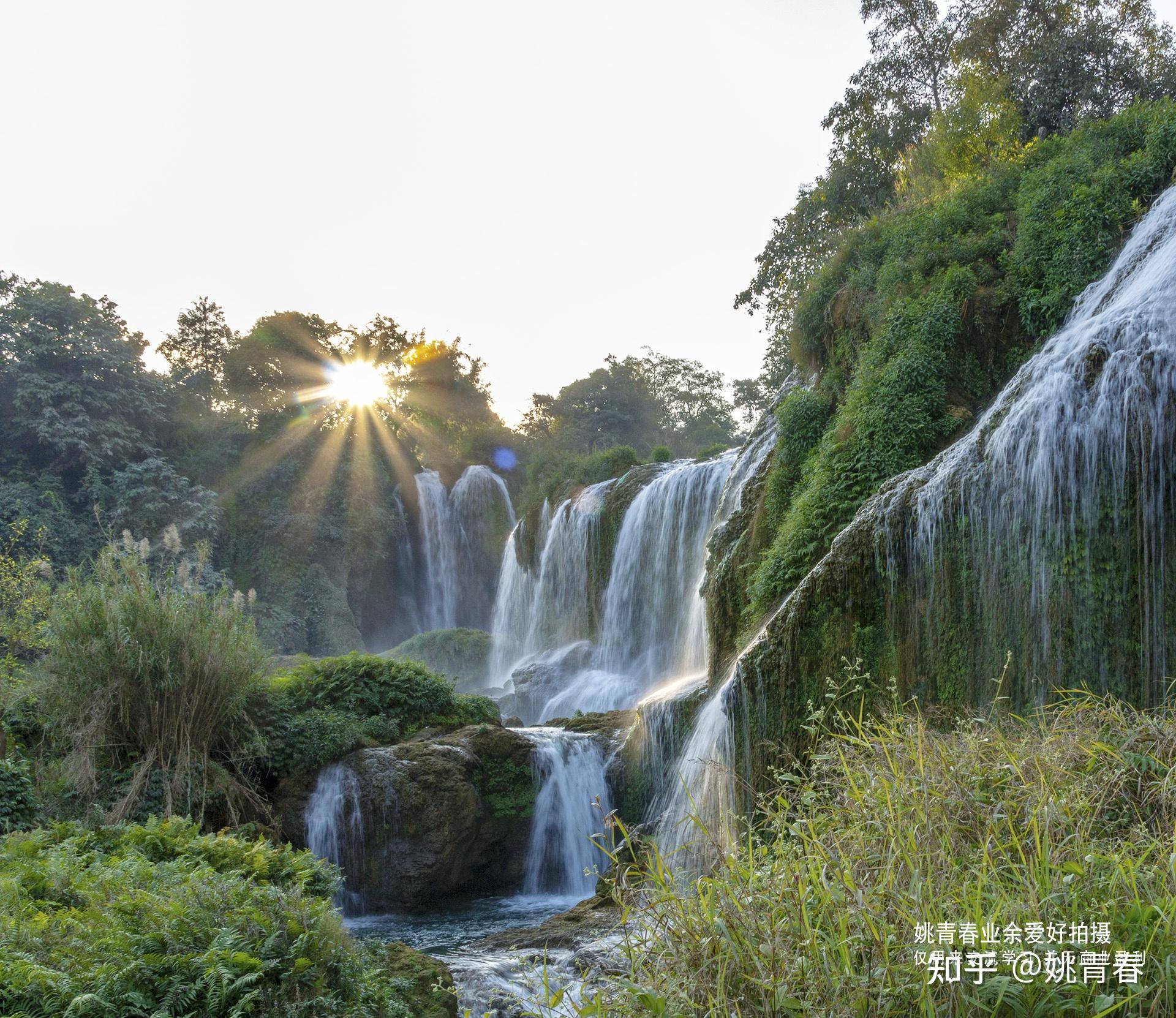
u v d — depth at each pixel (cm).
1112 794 475
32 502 3528
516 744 1738
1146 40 2439
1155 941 341
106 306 4253
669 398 8375
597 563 3188
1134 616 955
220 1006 513
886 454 1371
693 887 427
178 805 1283
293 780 1558
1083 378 1037
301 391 4822
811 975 352
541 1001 445
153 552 3547
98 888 666
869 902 377
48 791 1197
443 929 1420
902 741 538
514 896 1694
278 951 568
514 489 5084
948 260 1578
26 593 1986
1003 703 1031
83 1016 486
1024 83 2402
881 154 3023
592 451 6706
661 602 2775
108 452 3791
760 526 1677
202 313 5675
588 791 1797
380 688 1778
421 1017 697
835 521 1384
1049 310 1373
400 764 1594
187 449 4297
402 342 5691
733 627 1664
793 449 1691
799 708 1205
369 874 1564
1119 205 1361
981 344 1460
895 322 1502
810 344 1919
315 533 4281
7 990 494
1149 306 1049
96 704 1265
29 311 3872
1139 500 965
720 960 365
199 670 1355
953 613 1098
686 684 1903
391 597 4650
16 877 676
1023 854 397
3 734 1161
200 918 571
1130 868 379
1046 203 1441
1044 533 1030
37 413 3784
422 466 5119
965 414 1389
